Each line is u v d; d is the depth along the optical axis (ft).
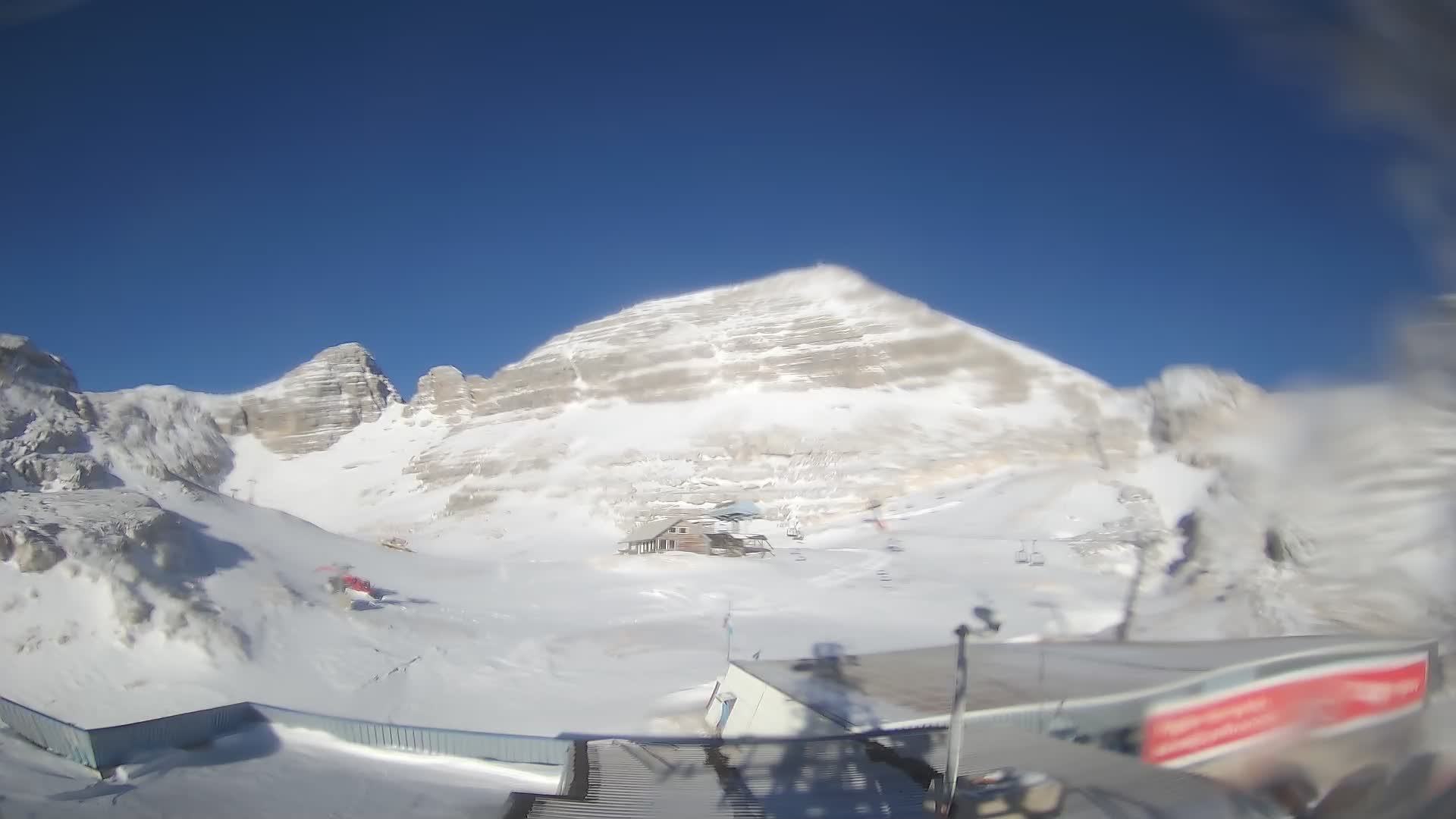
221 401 502.79
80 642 71.05
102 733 41.01
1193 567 82.07
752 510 215.10
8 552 79.36
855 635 96.58
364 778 41.65
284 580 95.76
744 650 87.97
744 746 37.47
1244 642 41.88
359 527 330.34
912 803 29.53
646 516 269.03
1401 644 15.55
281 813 35.37
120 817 33.19
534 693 69.92
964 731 36.42
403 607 100.68
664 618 107.14
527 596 120.47
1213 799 25.45
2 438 120.88
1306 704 22.79
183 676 68.28
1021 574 132.16
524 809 30.73
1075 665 43.75
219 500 131.44
